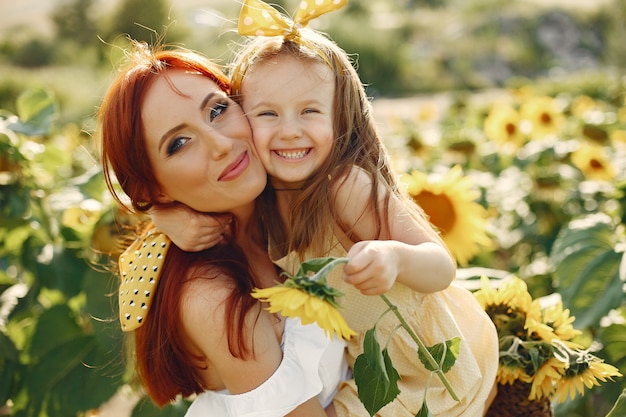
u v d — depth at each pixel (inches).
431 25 793.6
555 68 661.9
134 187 60.4
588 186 140.9
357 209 59.1
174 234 61.1
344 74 60.8
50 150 106.6
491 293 69.8
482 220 87.2
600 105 238.5
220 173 57.6
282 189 61.9
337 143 59.7
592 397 100.7
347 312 63.4
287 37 60.1
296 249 60.5
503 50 692.1
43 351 90.2
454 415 63.3
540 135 181.2
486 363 65.4
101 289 89.2
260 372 58.7
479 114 235.8
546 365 64.8
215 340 58.8
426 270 56.0
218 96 58.3
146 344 62.3
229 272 60.2
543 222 140.6
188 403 86.3
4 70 662.5
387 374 53.2
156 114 57.5
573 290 90.1
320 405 60.4
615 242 94.7
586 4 753.6
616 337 81.5
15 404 89.8
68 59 723.4
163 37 68.7
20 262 100.7
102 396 88.4
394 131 219.3
